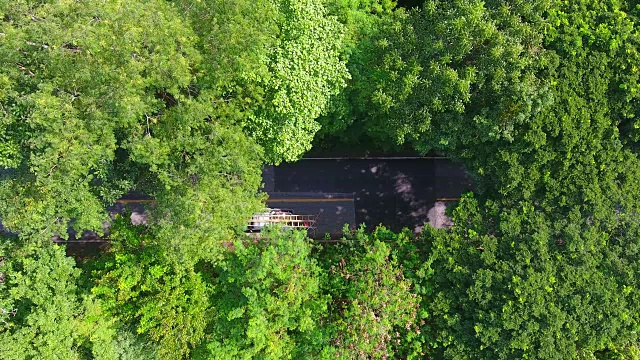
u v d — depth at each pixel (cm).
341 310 2177
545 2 1836
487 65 1839
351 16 2209
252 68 1894
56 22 1727
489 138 1995
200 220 1897
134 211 2955
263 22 1922
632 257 1959
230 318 1947
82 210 2009
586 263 1936
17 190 2067
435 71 1878
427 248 2223
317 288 2083
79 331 2036
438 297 2056
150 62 1778
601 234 1988
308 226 2808
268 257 1930
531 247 1975
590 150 1956
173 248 1964
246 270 2031
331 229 2952
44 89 1689
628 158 1977
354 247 2247
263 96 2091
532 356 1888
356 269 2086
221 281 2197
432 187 2950
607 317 1905
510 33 1845
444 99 1947
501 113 1911
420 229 2950
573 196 2003
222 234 1991
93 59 1753
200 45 1941
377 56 2059
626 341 1964
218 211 1938
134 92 1752
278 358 2025
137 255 2217
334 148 2923
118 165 2144
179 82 1778
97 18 1812
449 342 2008
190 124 1861
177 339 2116
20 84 1817
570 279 1922
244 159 2016
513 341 1881
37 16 1723
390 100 1964
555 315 1875
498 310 1956
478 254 2086
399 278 2056
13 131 1911
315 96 2055
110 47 1719
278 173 2952
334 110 2206
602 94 1936
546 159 1975
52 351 1961
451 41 1873
